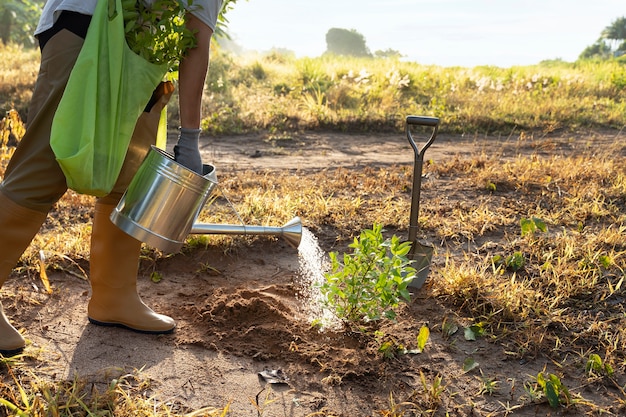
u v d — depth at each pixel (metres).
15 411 2.24
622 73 16.33
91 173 2.30
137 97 2.41
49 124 2.42
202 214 4.46
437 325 3.19
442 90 13.54
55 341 2.85
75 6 2.36
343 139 9.38
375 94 12.09
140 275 3.69
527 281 3.66
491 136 10.12
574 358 2.94
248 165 6.97
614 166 6.13
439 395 2.59
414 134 10.05
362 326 3.09
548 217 4.69
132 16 2.40
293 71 14.46
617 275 3.69
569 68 21.80
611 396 2.66
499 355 2.96
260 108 10.48
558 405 2.58
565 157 7.66
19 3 22.98
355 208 4.79
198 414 2.37
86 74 2.29
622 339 3.02
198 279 3.70
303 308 3.36
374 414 2.50
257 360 2.83
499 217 4.66
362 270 3.08
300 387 2.65
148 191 2.53
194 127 2.59
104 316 2.98
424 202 5.12
